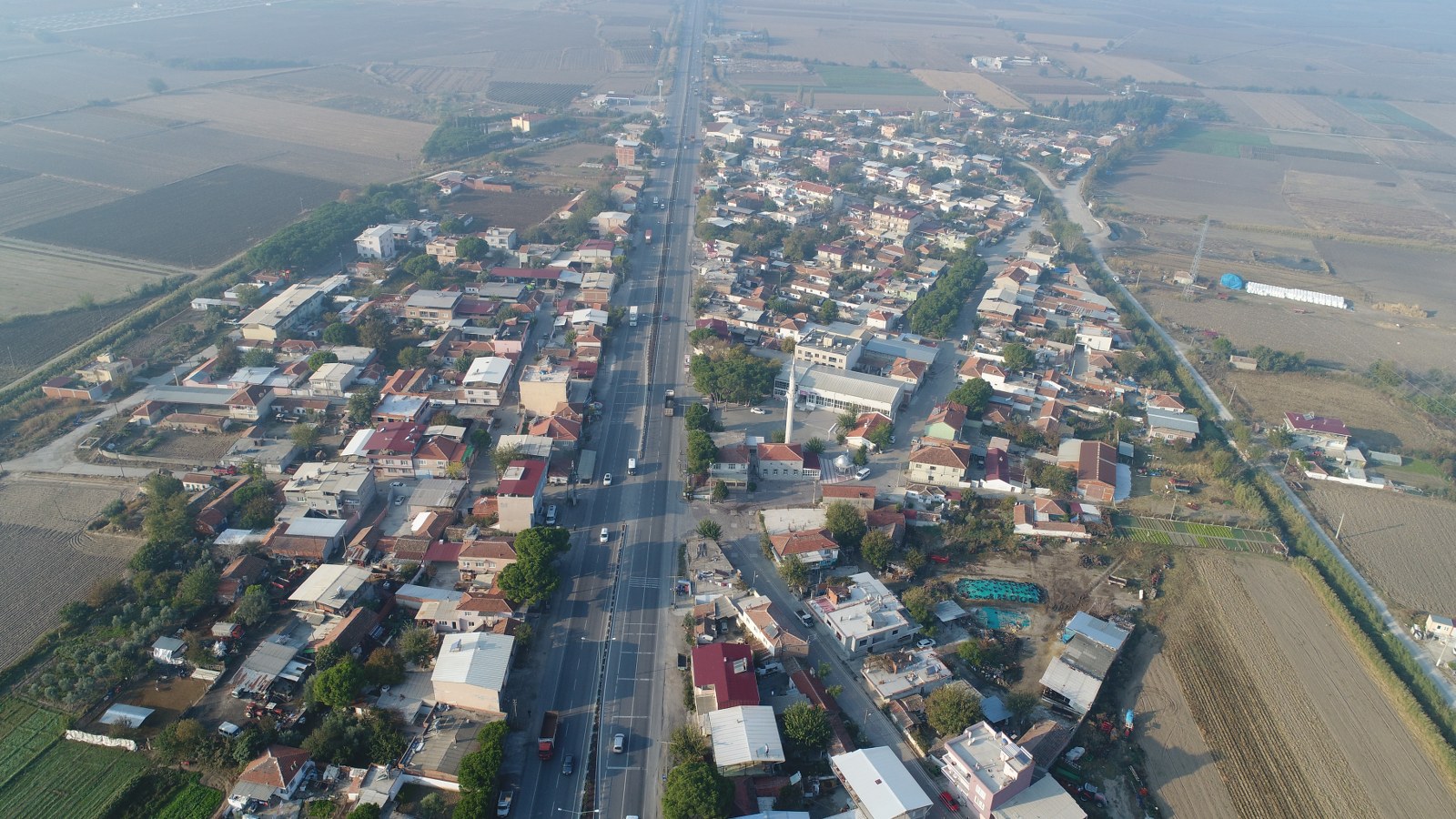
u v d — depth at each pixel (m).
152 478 194.50
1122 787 135.62
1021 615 172.38
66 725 138.50
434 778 131.25
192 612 160.88
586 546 186.88
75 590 168.25
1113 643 160.75
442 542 182.88
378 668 144.75
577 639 161.25
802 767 135.25
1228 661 163.12
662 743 140.12
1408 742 147.12
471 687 140.38
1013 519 199.75
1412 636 172.50
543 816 126.56
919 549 190.62
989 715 144.88
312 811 125.94
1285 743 145.62
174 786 129.50
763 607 163.12
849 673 155.62
